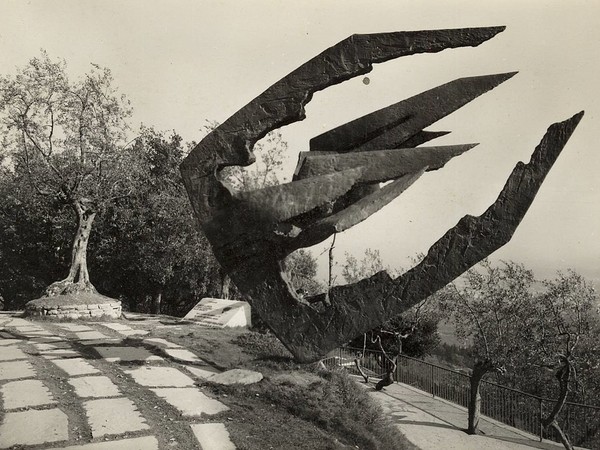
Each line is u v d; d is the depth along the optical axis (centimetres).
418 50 664
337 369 1118
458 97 714
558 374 1150
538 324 1519
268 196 643
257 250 662
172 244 2458
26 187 2019
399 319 2017
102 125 1628
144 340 1136
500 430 1288
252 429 659
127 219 2548
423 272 635
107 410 668
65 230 2486
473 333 1697
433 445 1065
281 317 667
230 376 856
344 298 653
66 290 1552
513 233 619
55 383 775
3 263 2694
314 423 734
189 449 578
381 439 787
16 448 548
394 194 634
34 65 1512
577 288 1515
